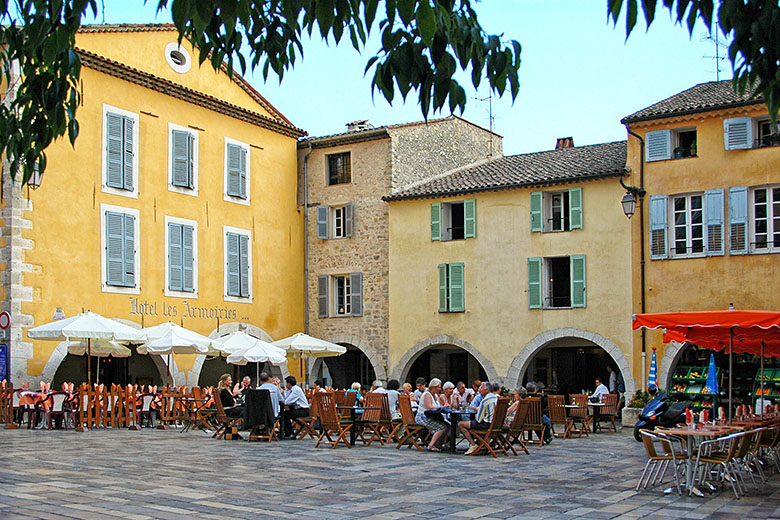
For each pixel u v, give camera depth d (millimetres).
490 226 25875
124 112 23094
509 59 4859
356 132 27906
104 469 11539
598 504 9359
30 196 20781
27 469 11305
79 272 21703
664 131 23484
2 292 20328
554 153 28609
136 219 23219
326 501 9234
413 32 4652
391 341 27000
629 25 4309
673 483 11078
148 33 24250
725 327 12523
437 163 29484
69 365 23922
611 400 20438
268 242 27375
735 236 22344
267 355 21125
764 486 10992
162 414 19500
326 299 28203
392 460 13367
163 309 23734
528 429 16031
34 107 6383
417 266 26812
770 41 5199
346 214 28391
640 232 23609
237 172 26375
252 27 5551
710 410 21141
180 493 9508
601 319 23969
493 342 25484
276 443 16188
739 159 22469
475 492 10094
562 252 24734
